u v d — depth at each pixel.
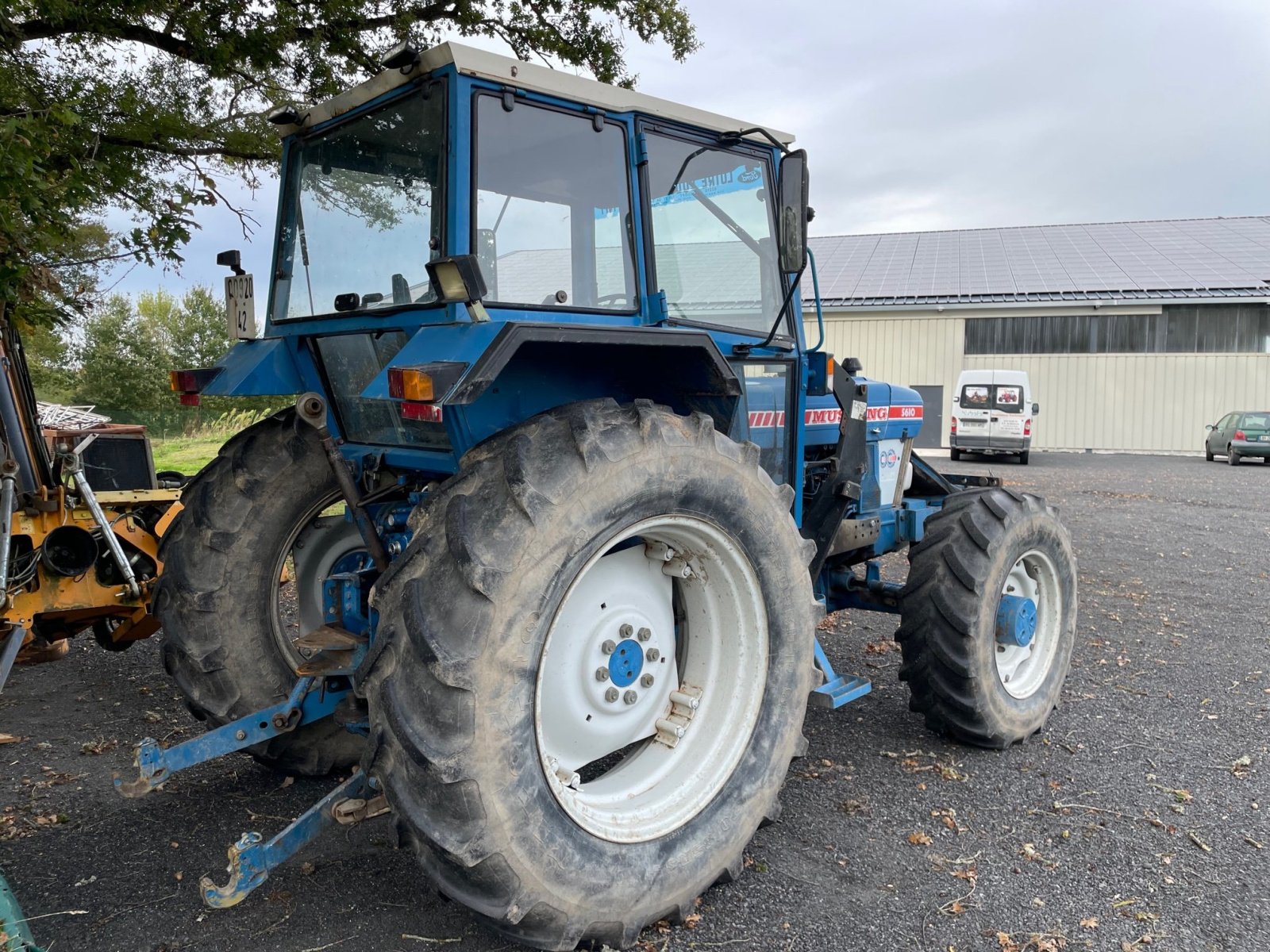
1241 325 22.97
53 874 2.93
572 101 2.81
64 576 4.13
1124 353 23.73
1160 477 17.22
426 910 2.73
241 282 3.57
